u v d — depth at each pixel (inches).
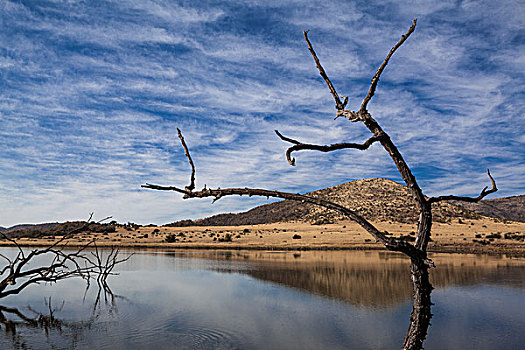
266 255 2202.3
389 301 908.0
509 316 764.6
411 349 147.0
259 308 842.2
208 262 1818.4
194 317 764.0
